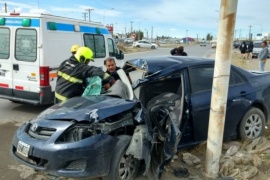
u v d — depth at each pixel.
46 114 3.83
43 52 6.81
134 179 3.88
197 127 4.61
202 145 4.92
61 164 3.32
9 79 7.27
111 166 3.52
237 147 4.90
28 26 6.87
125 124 3.78
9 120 6.79
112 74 5.00
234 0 3.65
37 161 3.50
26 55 6.98
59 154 3.31
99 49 8.98
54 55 7.11
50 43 6.98
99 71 4.69
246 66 21.33
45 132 3.55
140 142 3.66
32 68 6.94
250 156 4.49
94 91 4.57
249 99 5.13
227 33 3.74
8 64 7.22
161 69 4.47
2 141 5.43
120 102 3.89
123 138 3.64
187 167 4.38
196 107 4.53
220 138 4.02
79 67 4.85
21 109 7.75
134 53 37.75
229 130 5.03
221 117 3.96
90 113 3.54
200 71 4.80
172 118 3.99
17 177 4.06
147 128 3.76
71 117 3.54
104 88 4.65
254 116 5.29
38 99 6.97
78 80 4.87
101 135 3.48
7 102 8.46
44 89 6.87
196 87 4.66
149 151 3.73
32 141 3.50
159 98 4.54
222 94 3.90
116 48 9.98
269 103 5.50
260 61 15.69
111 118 3.71
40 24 6.77
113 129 3.64
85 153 3.33
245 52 30.14
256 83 5.35
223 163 4.30
